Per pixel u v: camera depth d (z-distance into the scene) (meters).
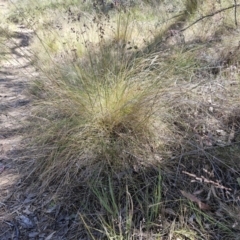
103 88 2.53
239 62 3.02
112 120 2.36
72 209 2.08
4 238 1.99
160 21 4.50
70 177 2.21
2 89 3.98
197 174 2.10
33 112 2.93
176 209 1.95
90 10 5.80
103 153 2.23
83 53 3.65
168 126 2.35
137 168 2.15
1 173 2.46
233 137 2.25
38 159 2.42
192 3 4.40
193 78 2.74
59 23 5.37
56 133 2.46
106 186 2.11
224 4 4.16
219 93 2.55
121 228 1.90
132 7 5.12
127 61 2.83
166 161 2.17
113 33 4.14
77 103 2.50
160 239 1.84
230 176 2.06
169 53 3.05
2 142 2.79
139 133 2.30
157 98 2.39
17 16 7.55
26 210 2.14
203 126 2.33
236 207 1.88
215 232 1.84
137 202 2.01
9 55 5.22
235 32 3.40
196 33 3.77
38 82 3.24
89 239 1.91
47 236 1.98
